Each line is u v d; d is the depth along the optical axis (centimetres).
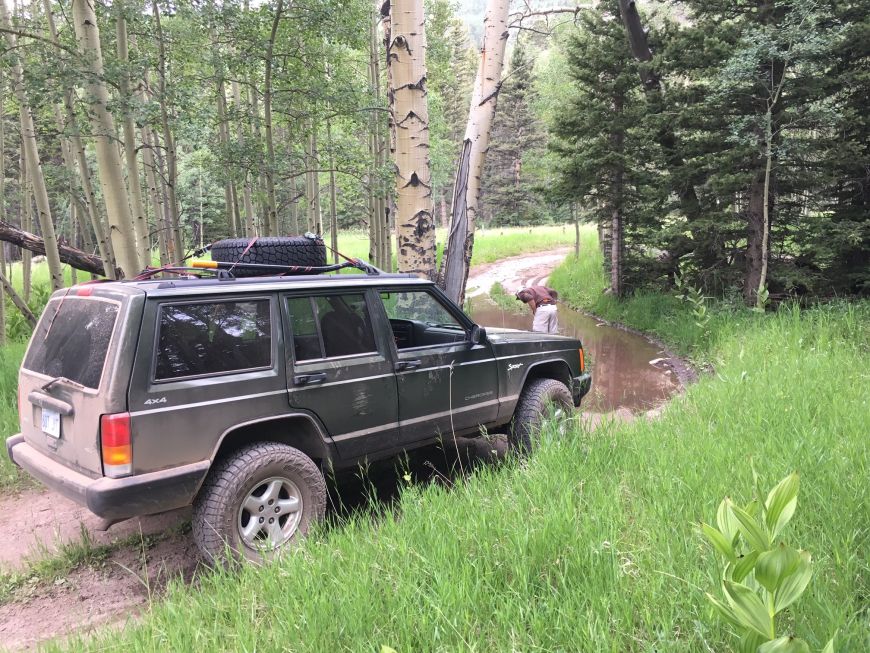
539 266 2936
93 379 324
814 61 1017
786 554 158
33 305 1471
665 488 365
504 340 523
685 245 1355
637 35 1263
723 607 170
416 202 748
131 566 385
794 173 1163
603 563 282
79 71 771
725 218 1226
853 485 346
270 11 1046
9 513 471
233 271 413
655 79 1364
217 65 1022
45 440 369
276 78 1134
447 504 374
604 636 226
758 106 1134
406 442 443
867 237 1098
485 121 812
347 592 272
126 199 841
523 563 283
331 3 1035
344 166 1212
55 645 266
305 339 392
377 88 1534
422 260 758
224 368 353
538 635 236
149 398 321
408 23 714
